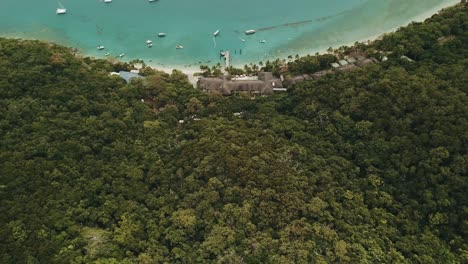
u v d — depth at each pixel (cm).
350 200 10550
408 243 9788
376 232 9925
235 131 12438
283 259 8912
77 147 11956
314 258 9006
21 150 11450
